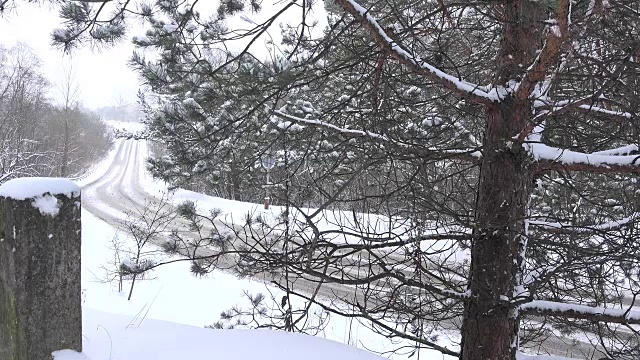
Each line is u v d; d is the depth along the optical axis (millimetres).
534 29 3045
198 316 10359
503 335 3158
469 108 3910
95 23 3217
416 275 3623
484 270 3205
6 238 2100
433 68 3033
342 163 3943
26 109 42156
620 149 3105
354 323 8602
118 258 13508
